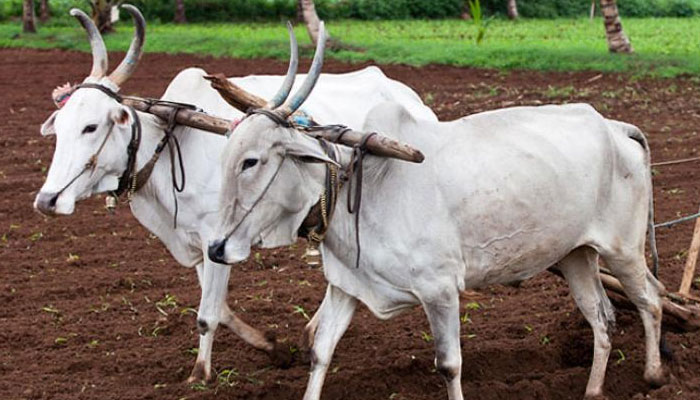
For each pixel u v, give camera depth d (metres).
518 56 21.80
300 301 7.77
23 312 7.62
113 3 29.11
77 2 33.94
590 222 5.66
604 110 15.79
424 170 5.15
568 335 6.73
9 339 7.02
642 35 31.67
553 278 8.21
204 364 6.19
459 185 5.16
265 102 5.21
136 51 6.06
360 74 7.44
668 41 28.81
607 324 5.96
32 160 12.71
